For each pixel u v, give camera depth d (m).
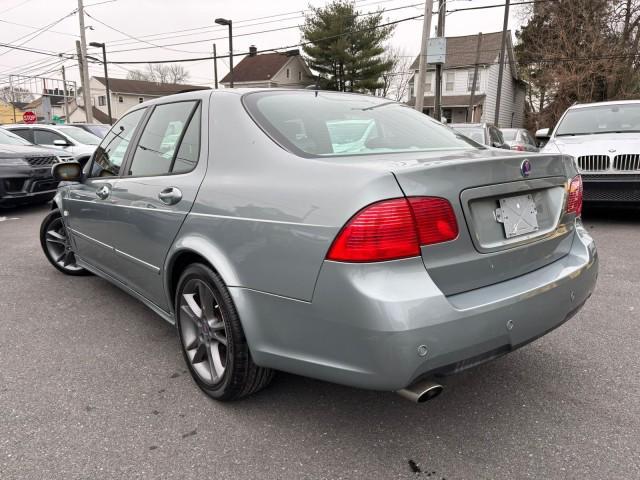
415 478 2.08
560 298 2.33
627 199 6.55
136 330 3.63
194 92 3.02
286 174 2.21
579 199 2.77
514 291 2.16
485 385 2.81
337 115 2.77
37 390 2.78
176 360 3.16
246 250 2.25
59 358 3.18
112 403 2.65
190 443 2.31
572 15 31.39
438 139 2.87
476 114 40.59
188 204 2.61
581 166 6.68
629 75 29.92
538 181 2.40
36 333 3.58
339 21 37.62
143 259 3.10
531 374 2.92
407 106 3.41
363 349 1.89
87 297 4.35
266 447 2.29
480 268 2.11
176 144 2.93
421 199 1.93
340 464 2.17
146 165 3.16
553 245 2.53
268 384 2.60
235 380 2.44
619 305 3.97
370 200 1.88
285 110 2.65
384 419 2.50
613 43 30.38
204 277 2.52
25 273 5.09
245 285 2.26
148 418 2.51
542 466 2.14
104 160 3.77
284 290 2.10
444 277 2.00
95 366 3.07
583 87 31.44
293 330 2.11
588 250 2.68
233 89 2.85
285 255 2.08
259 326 2.24
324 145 2.42
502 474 2.10
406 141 2.69
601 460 2.17
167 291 2.90
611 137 6.95
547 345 3.29
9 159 8.41
